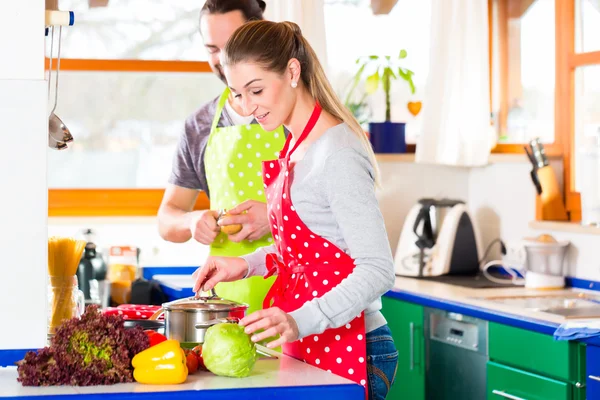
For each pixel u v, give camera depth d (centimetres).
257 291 289
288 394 181
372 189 206
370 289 197
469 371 350
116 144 468
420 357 385
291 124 220
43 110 205
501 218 460
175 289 397
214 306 217
